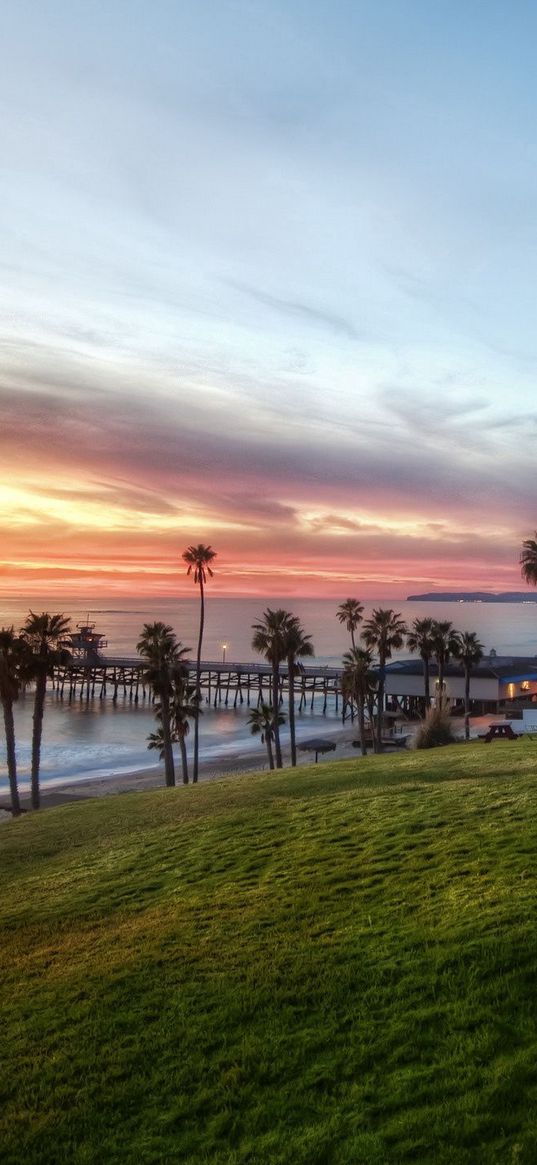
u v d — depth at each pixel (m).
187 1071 9.27
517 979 9.85
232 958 12.27
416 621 94.19
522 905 12.07
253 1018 10.25
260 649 69.50
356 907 13.59
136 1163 7.81
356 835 18.45
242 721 113.88
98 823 27.22
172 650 59.34
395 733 86.50
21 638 51.66
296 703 140.88
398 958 11.12
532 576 65.06
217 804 26.75
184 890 16.61
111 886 18.02
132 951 13.38
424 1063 8.55
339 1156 7.31
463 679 104.69
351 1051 9.03
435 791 22.50
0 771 75.25
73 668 138.25
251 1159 7.52
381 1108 7.93
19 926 16.06
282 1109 8.23
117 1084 9.27
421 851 16.16
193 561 74.44
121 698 144.50
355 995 10.34
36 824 29.70
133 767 77.19
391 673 110.75
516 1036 8.67
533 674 108.25
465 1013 9.32
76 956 13.70
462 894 13.18
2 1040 10.79
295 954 11.99
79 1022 10.97
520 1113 7.37
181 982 11.72
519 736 55.81
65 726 107.62
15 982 12.94
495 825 17.27
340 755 79.44
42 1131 8.59
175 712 60.88
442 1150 7.09
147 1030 10.39
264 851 18.47
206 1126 8.22
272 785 29.62
